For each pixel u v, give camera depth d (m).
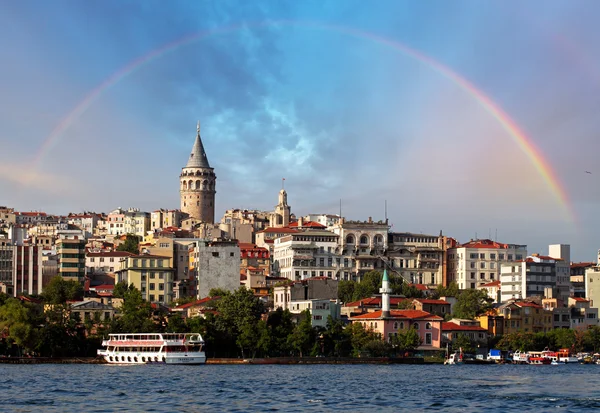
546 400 197.00
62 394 198.75
